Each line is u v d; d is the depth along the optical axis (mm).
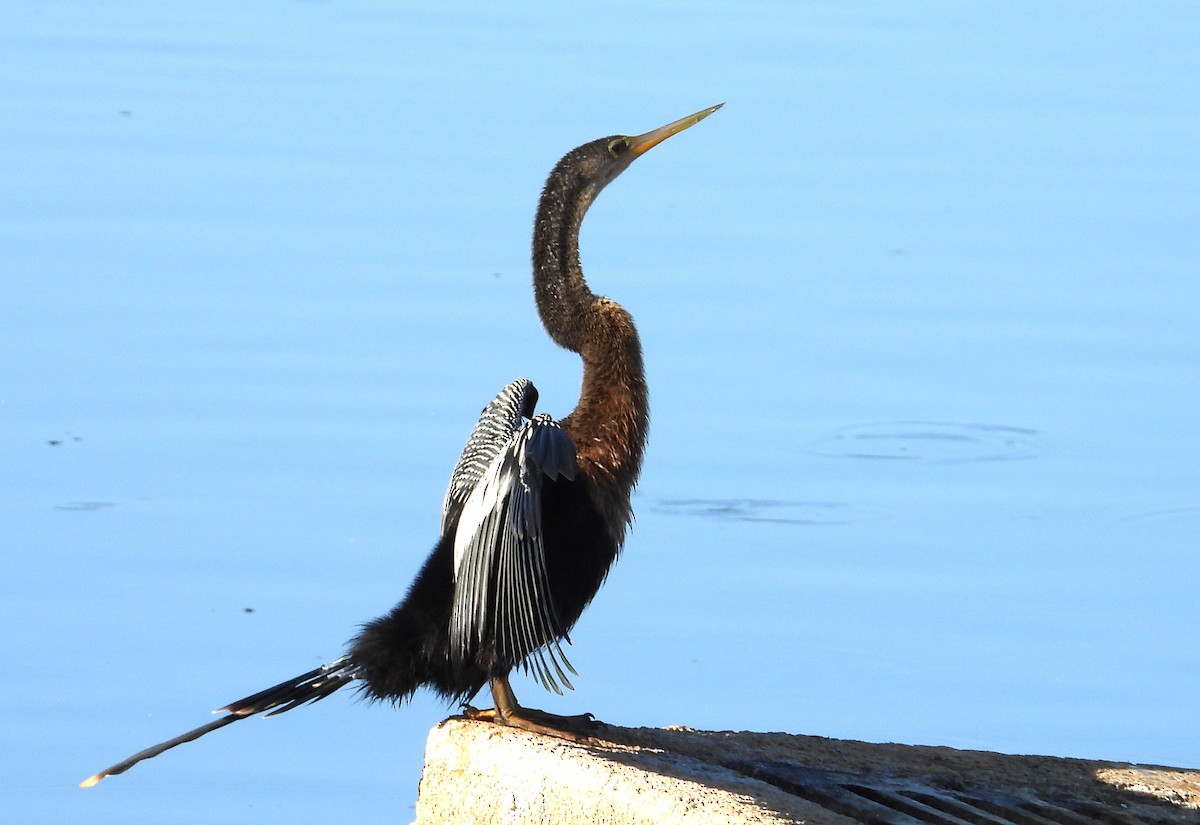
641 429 12023
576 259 12805
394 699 11727
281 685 11664
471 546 10969
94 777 11227
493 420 12422
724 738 11680
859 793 10594
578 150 13359
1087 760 11758
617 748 10906
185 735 11469
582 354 12438
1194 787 11258
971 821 10078
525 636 10930
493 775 10719
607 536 11633
